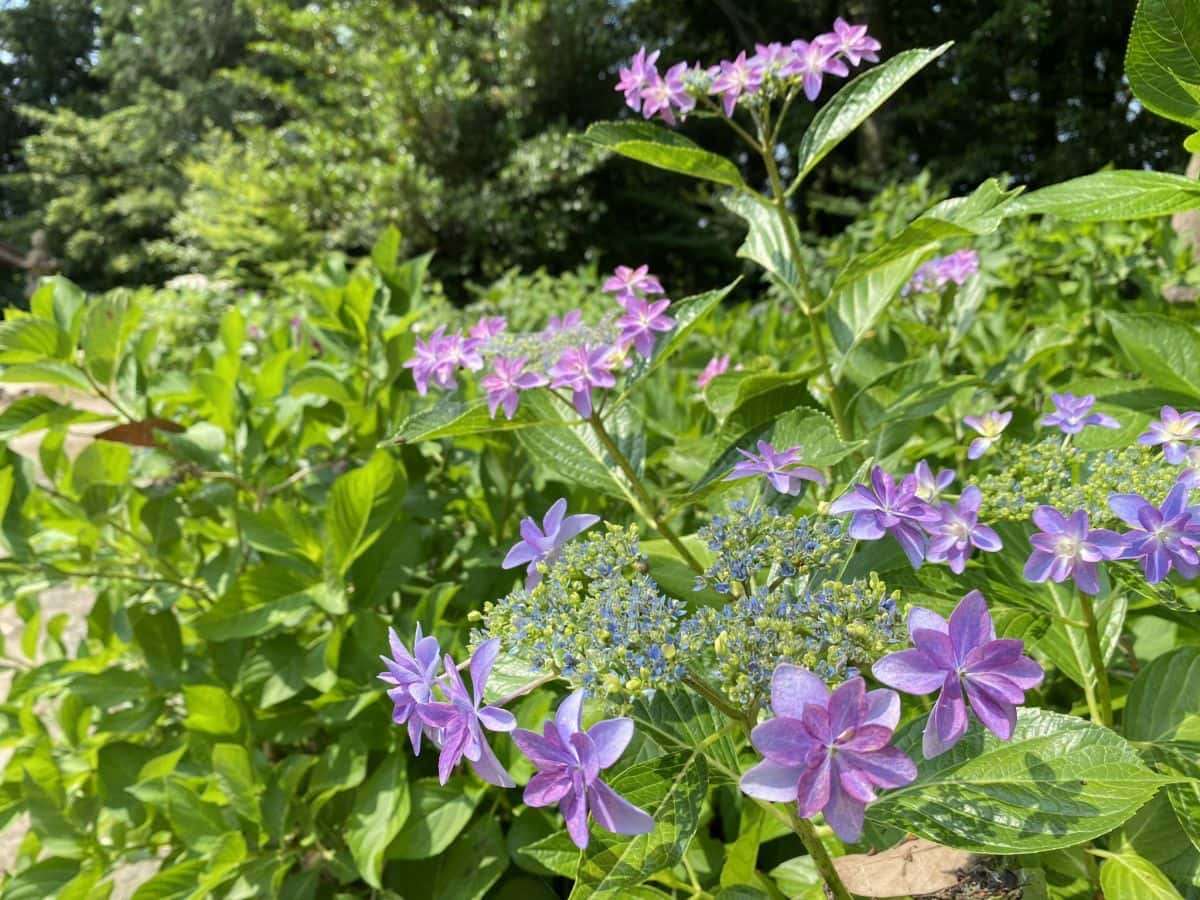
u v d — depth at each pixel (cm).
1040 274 127
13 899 68
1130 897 36
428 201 494
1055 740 30
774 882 49
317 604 65
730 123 55
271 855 61
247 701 70
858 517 33
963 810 30
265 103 860
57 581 72
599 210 542
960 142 549
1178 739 38
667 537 48
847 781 23
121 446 72
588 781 25
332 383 74
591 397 46
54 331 69
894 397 70
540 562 36
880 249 47
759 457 41
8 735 75
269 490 76
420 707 29
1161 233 105
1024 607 40
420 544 77
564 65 531
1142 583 36
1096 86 525
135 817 70
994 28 501
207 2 866
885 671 25
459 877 60
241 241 496
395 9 567
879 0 529
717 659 32
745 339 114
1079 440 51
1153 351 53
